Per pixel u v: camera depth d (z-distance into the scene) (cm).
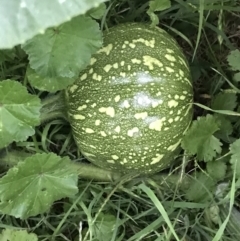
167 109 63
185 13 75
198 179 71
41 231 71
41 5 39
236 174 67
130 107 63
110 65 63
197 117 70
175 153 68
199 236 71
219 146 69
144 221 72
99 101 63
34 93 70
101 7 62
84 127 64
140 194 72
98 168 71
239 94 76
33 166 62
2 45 38
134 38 64
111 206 71
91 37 60
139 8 75
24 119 61
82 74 64
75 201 69
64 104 67
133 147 64
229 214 65
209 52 77
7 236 66
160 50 64
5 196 62
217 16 77
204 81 77
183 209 72
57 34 60
